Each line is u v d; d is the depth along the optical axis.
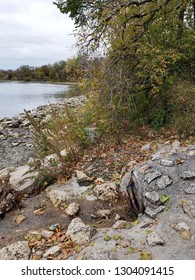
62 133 6.05
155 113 6.53
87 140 6.20
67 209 3.92
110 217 3.78
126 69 6.44
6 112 17.84
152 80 6.27
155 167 4.05
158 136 5.95
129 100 6.46
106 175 4.86
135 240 2.96
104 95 6.17
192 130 5.45
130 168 4.79
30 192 4.66
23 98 27.17
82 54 6.02
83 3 7.00
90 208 4.00
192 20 7.36
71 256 2.87
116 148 5.82
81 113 6.89
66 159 5.50
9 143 9.06
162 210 3.36
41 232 3.46
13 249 3.04
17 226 3.75
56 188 4.64
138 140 5.98
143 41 6.47
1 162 7.24
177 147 5.06
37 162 5.08
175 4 6.92
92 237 3.15
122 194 4.23
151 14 6.70
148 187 3.71
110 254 2.78
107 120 6.20
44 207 4.13
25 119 12.41
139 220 3.41
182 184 3.65
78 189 4.52
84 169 5.20
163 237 2.93
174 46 6.60
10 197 4.30
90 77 6.07
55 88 42.09
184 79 6.68
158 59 5.86
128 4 6.11
